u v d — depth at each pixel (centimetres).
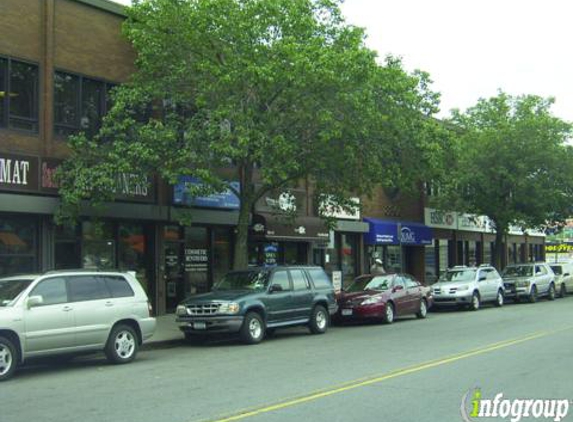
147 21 1830
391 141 1912
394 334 1764
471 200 3253
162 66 1856
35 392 989
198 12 1719
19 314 1126
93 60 1958
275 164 1702
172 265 2228
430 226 3531
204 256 2342
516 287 3119
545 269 3338
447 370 1125
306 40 1755
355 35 1839
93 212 1858
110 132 1772
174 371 1180
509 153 3097
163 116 2022
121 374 1157
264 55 1711
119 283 1323
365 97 1712
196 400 898
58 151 1845
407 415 793
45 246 1811
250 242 2531
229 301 1569
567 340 1545
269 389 972
